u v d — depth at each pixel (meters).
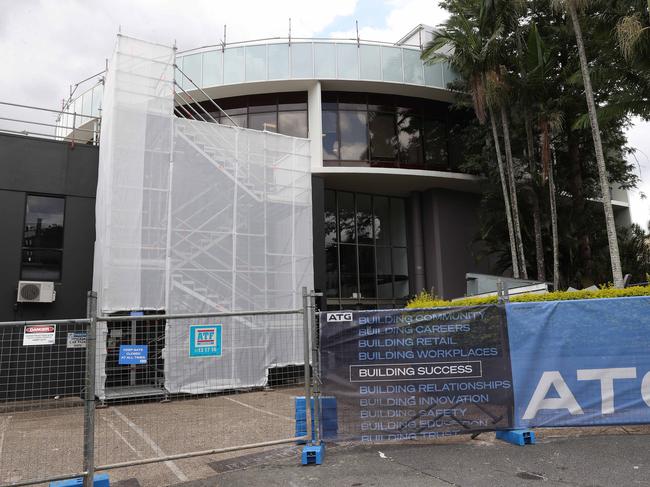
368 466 5.40
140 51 13.80
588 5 14.83
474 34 17.62
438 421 5.99
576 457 5.42
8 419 9.30
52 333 10.31
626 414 6.11
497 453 5.67
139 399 10.47
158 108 13.80
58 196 13.91
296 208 16.11
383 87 20.94
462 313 6.20
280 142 16.05
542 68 17.23
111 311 12.26
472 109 22.58
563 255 20.94
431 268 22.38
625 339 6.23
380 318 6.10
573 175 20.69
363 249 22.44
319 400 5.89
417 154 21.64
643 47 13.28
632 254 22.97
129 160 13.14
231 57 20.27
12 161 13.40
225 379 12.75
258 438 7.16
